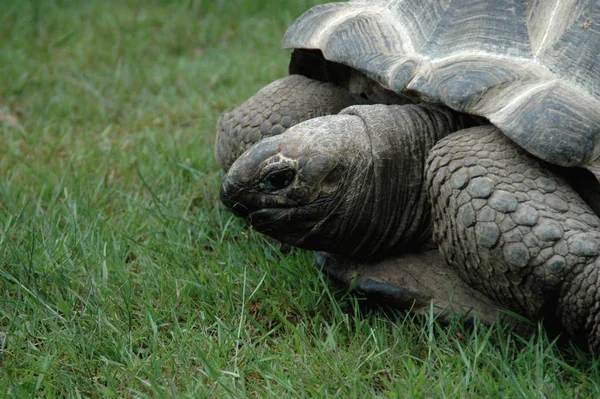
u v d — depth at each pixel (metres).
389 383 4.36
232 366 4.67
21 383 4.56
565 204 4.39
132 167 7.70
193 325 5.07
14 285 5.55
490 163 4.53
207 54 10.87
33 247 5.75
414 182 5.09
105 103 9.41
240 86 9.60
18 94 9.73
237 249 5.95
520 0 4.92
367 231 5.09
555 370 4.43
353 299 5.22
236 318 5.17
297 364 4.62
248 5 11.83
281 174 4.91
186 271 5.70
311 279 5.42
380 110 5.11
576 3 4.80
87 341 4.86
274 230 5.11
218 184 7.10
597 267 4.22
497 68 4.67
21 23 11.55
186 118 8.95
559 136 4.32
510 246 4.36
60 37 11.24
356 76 5.86
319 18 5.73
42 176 7.41
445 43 4.94
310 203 4.96
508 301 4.61
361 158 4.95
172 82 9.95
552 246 4.29
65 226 6.39
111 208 6.95
